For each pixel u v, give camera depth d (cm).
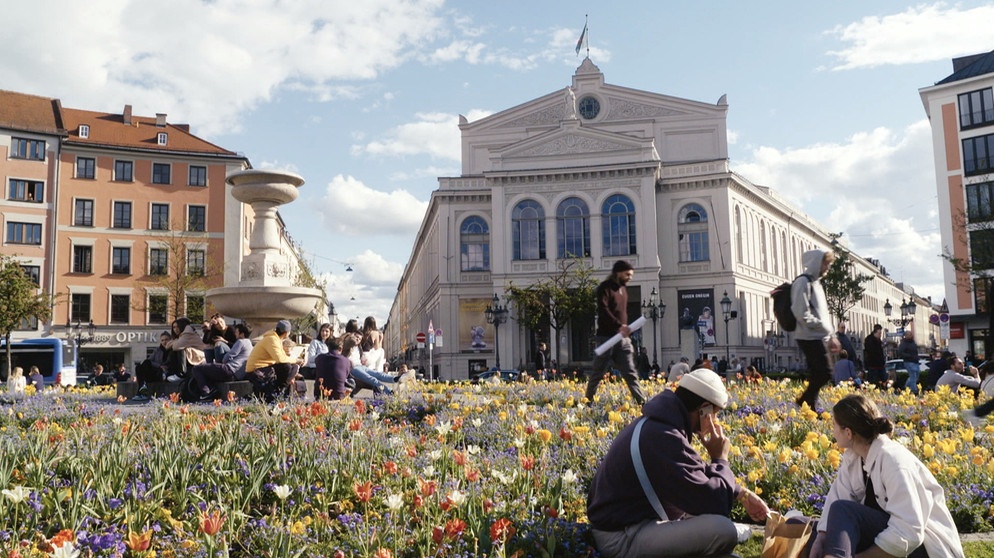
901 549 388
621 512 432
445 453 564
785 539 397
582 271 4969
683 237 5434
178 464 531
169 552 392
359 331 1485
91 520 435
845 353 1733
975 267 3850
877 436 416
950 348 4772
